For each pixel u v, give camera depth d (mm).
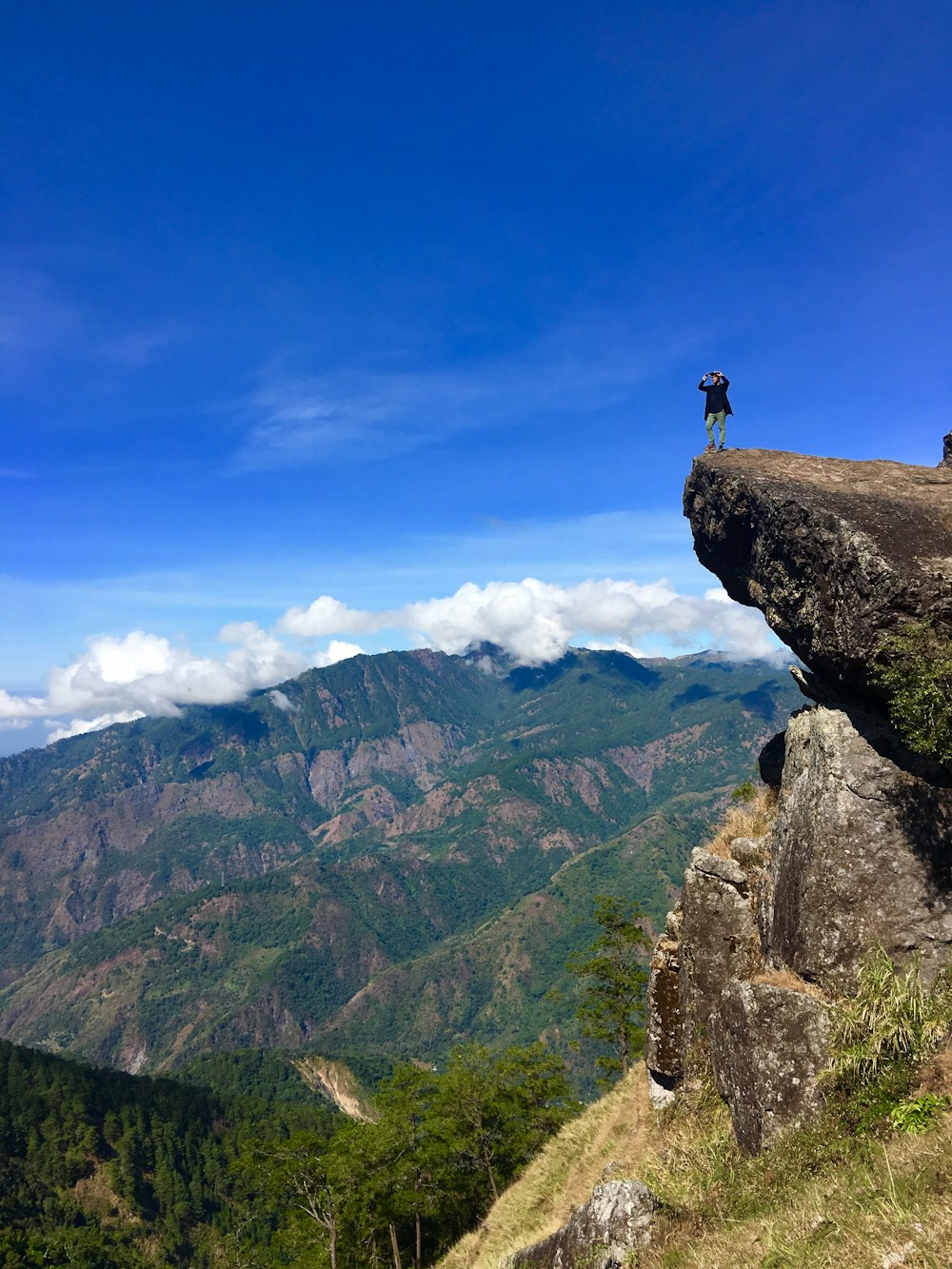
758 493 14852
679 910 17484
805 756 13422
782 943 12586
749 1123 11664
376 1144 33469
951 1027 9672
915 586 11141
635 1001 35094
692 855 16125
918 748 10789
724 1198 10539
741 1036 12070
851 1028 10656
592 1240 11078
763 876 14406
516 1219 20891
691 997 15086
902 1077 9602
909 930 11102
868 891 11422
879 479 15461
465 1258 22797
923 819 11516
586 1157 19969
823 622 12805
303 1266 38594
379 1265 38938
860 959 11219
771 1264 7598
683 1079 15430
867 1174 8117
